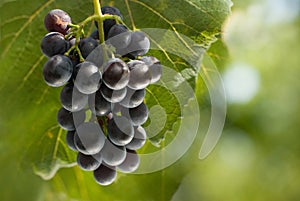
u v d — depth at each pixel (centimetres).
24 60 75
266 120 169
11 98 77
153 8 72
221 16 71
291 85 173
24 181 85
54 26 65
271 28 150
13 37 75
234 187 198
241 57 136
